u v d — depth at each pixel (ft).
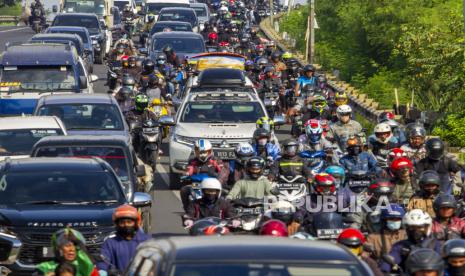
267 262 58.59
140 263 64.18
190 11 444.14
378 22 345.72
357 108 260.83
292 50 437.58
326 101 203.82
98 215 106.11
